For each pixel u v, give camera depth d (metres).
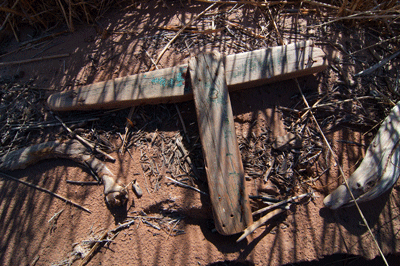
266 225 0.37
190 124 0.41
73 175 0.40
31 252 0.36
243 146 0.40
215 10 0.51
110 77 0.45
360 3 0.47
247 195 0.35
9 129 0.44
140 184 0.38
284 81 0.43
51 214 0.38
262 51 0.42
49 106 0.43
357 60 0.46
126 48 0.48
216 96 0.38
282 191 0.38
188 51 0.46
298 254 0.35
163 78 0.41
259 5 0.50
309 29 0.48
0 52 0.52
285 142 0.39
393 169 0.36
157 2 0.53
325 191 0.38
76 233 0.36
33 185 0.39
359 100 0.43
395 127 0.38
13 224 0.38
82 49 0.49
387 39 0.46
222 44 0.47
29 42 0.52
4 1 0.49
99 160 0.40
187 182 0.38
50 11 0.52
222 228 0.34
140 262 0.35
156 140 0.41
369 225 0.36
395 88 0.44
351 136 0.40
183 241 0.36
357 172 0.36
